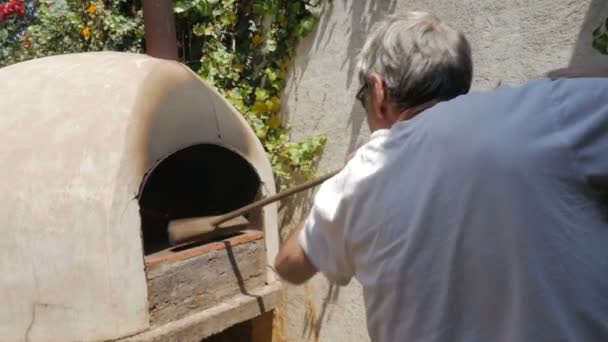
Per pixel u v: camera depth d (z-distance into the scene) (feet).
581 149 2.57
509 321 2.61
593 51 5.92
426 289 2.80
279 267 3.73
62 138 5.98
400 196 2.87
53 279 5.72
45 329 5.78
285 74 9.45
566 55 6.14
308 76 9.04
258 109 9.52
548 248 2.53
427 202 2.76
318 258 3.43
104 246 5.61
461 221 2.68
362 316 8.49
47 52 13.04
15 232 5.75
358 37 8.17
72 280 5.69
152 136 6.13
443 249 2.74
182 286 6.50
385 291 2.98
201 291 6.76
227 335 8.58
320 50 8.80
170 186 8.55
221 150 7.79
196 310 6.70
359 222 3.08
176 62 7.32
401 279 2.87
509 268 2.58
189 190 8.53
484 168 2.62
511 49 6.60
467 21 6.99
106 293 5.65
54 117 6.20
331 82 8.66
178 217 8.45
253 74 9.89
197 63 10.44
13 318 5.84
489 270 2.63
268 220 7.72
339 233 3.27
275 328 10.02
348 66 8.36
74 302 5.71
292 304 9.68
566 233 2.53
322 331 9.18
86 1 11.54
